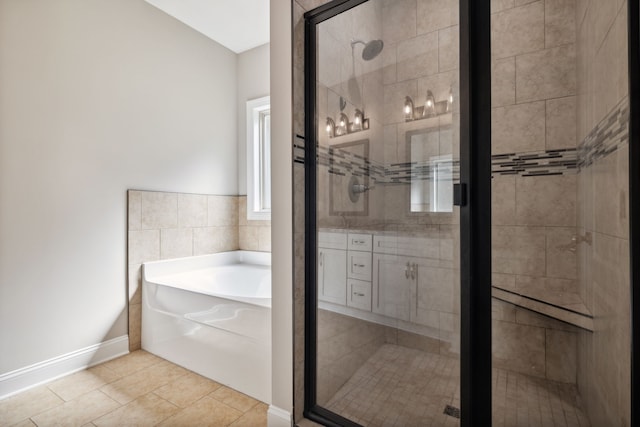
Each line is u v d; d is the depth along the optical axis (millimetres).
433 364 1339
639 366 1033
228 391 1899
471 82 1223
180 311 2201
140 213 2504
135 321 2461
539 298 1684
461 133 1244
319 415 1559
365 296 1492
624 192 1106
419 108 1359
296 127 1577
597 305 1391
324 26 1592
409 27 1383
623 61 1104
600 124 1359
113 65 2348
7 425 1595
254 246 3244
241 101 3314
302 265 1603
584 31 1558
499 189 1862
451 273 1293
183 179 2828
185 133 2848
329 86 1579
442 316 1315
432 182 1327
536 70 1779
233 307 1913
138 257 2486
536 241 1764
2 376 1821
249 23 2844
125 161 2420
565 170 1717
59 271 2061
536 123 1780
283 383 1558
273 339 1595
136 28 2490
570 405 1533
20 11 1896
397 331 1423
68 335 2100
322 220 1596
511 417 1517
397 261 1419
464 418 1251
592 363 1420
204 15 2748
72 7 2127
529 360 1678
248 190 3268
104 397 1834
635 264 1041
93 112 2232
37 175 1967
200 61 2977
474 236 1228
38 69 1971
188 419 1651
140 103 2518
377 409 1440
